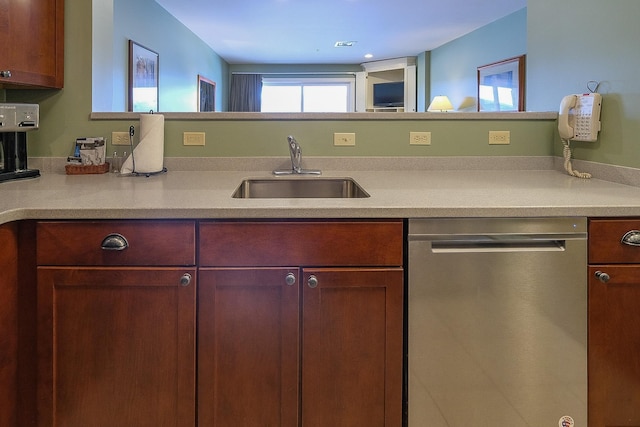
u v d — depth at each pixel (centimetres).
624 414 138
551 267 134
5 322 129
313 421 135
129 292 132
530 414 138
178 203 134
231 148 221
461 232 133
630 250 135
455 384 136
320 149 224
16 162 190
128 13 387
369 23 559
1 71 167
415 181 186
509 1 473
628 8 167
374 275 132
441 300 134
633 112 167
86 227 130
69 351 133
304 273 132
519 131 224
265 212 130
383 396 135
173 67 516
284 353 134
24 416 136
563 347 136
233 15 514
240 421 135
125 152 216
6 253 127
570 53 203
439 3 478
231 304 133
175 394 134
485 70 580
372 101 861
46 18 195
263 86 877
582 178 193
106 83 228
